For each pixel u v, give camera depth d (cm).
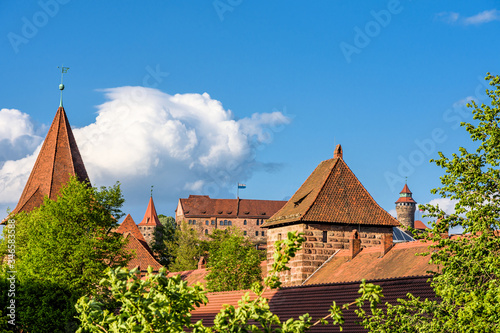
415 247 4159
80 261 4897
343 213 5222
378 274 4138
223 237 12538
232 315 1172
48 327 4794
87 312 1159
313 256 5053
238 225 19375
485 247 1834
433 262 1962
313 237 5094
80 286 4881
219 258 7119
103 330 1169
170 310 1135
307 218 5066
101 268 4909
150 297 1100
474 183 1941
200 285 1183
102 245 5156
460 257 1872
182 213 19300
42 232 5078
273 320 1177
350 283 3130
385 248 4388
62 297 4866
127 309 1117
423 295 2712
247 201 19862
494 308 1575
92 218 5162
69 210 5097
